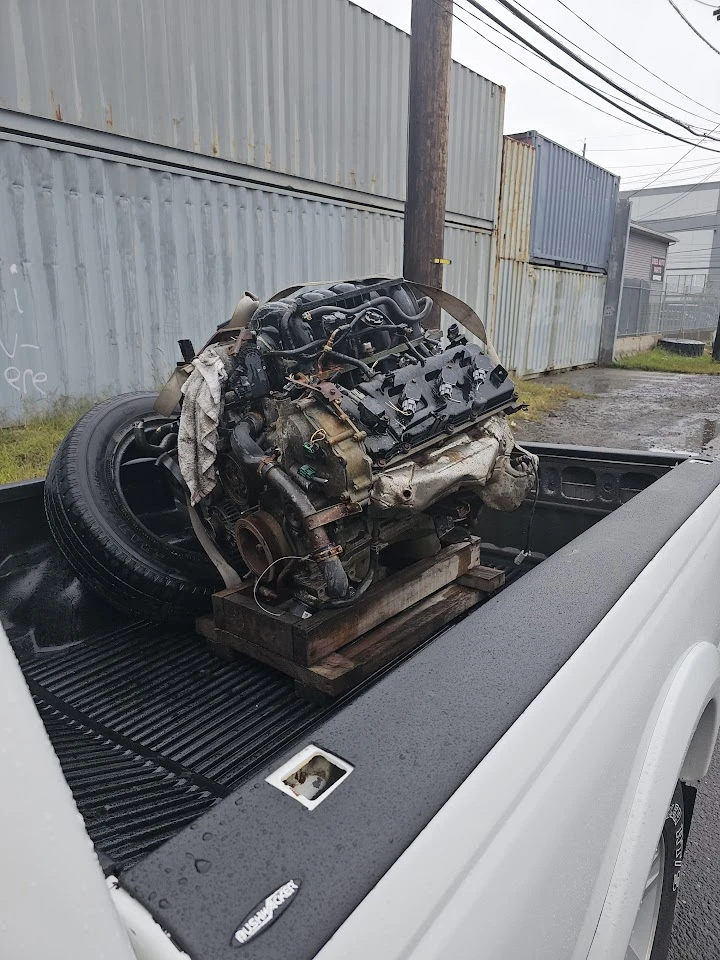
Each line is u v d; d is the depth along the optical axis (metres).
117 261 6.60
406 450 1.94
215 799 1.38
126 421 2.48
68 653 2.08
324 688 1.75
